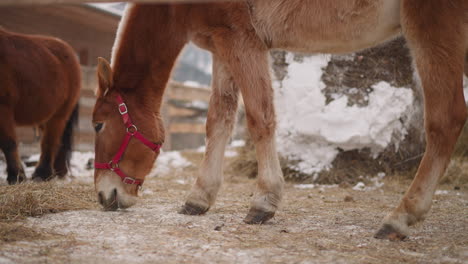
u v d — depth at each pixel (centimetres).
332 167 545
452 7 244
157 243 226
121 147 295
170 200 385
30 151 757
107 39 1089
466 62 290
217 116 326
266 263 196
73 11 898
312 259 204
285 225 283
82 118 932
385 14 267
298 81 563
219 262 196
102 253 205
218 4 286
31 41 498
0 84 441
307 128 548
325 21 274
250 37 287
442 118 248
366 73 558
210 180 321
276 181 288
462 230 271
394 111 546
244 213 326
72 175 541
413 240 244
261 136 287
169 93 957
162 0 221
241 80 288
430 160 250
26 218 283
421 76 255
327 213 333
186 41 311
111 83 298
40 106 482
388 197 433
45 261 190
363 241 240
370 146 546
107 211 314
